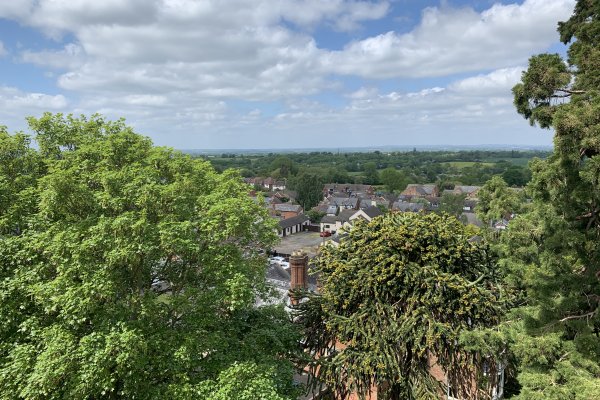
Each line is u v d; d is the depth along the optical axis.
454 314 11.83
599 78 8.48
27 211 10.84
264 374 10.23
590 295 9.25
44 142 12.02
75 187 9.99
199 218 11.47
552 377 8.44
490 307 11.66
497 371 11.92
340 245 14.63
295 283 21.31
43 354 8.77
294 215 92.00
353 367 11.16
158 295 11.97
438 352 11.34
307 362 12.45
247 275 11.60
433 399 10.56
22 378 9.31
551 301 9.40
